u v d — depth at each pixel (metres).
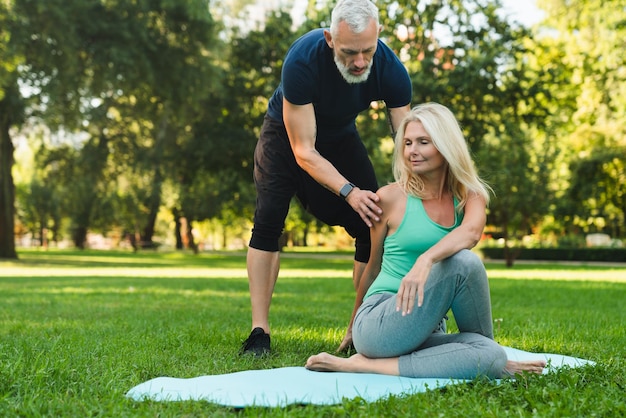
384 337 2.97
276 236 4.09
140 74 21.42
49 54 20.17
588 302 8.11
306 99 3.64
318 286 11.07
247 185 28.70
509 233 23.38
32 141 26.09
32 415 2.31
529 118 17.52
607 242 31.70
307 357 3.72
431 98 16.59
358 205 3.30
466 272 2.87
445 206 3.16
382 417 2.28
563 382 2.80
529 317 6.19
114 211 32.25
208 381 2.86
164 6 21.11
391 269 3.17
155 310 6.74
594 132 25.66
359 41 3.37
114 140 28.62
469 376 2.89
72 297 8.48
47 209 41.31
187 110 25.55
